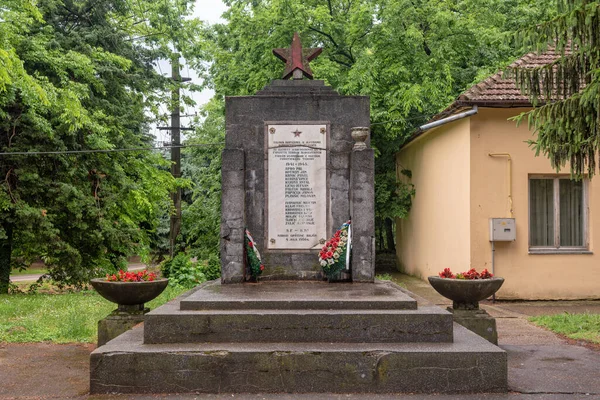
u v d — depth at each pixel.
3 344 9.05
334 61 21.17
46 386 6.78
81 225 17.70
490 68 19.52
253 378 6.47
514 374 7.24
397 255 23.58
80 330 9.74
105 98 20.91
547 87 9.45
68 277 18.34
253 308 7.38
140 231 20.03
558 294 14.26
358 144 9.86
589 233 14.45
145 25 24.80
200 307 7.34
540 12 19.58
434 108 19.25
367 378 6.47
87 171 18.47
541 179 14.62
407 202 20.69
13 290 18.20
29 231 16.73
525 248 14.27
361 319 7.02
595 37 8.57
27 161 17.08
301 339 7.00
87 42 20.78
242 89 20.98
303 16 20.14
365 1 20.83
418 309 7.36
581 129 8.83
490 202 14.33
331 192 10.05
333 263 9.59
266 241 10.01
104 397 6.35
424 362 6.48
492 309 12.96
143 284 8.47
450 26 19.30
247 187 10.06
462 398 6.28
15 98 16.98
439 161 17.02
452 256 15.70
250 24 20.55
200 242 27.58
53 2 19.45
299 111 10.15
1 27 14.02
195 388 6.46
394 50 19.38
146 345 6.83
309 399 6.23
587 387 6.67
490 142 14.39
